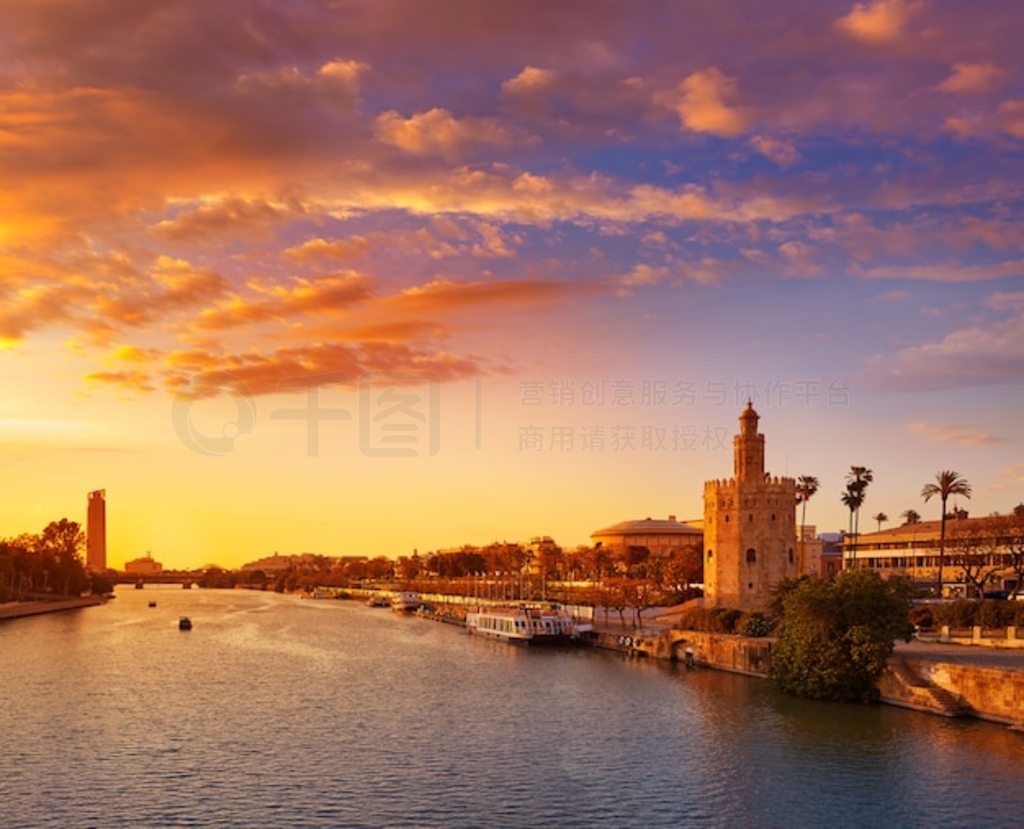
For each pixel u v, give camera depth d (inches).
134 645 6663.4
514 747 3184.1
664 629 6619.1
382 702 4089.6
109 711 3885.3
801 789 2659.9
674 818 2453.2
